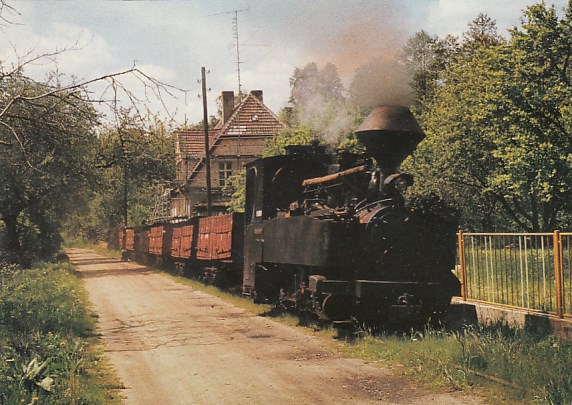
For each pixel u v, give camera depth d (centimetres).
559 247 920
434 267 1060
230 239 2120
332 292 1027
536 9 2409
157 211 6347
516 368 718
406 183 1036
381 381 749
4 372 720
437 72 4212
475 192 3316
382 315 1056
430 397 673
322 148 1396
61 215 3534
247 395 699
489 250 1116
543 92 2456
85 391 700
